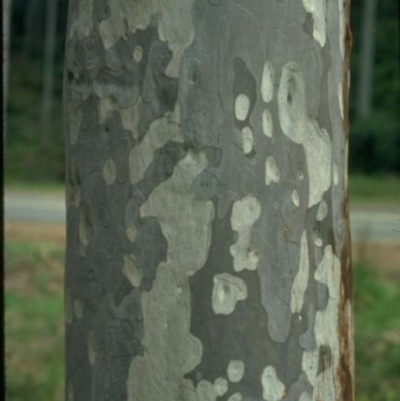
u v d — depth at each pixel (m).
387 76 42.12
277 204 3.27
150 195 3.26
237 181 3.23
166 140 3.25
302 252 3.32
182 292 3.24
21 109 42.78
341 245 3.43
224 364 3.24
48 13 43.62
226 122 3.22
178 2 3.23
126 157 3.29
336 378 3.43
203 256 3.23
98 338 3.35
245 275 3.24
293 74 3.30
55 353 10.15
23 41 47.12
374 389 9.27
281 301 3.28
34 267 13.61
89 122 3.37
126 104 3.29
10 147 37.94
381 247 15.42
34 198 25.89
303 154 3.32
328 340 3.40
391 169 35.59
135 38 3.28
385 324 10.89
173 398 3.25
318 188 3.35
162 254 3.25
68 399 3.47
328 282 3.39
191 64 3.23
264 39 3.25
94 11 3.34
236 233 3.23
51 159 36.19
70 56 3.43
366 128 36.19
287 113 3.29
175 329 3.24
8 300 12.14
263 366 3.26
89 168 3.37
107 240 3.32
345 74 3.49
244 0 3.22
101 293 3.34
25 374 9.41
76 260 3.42
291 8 3.28
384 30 43.12
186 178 3.23
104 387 3.34
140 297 3.27
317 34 3.34
